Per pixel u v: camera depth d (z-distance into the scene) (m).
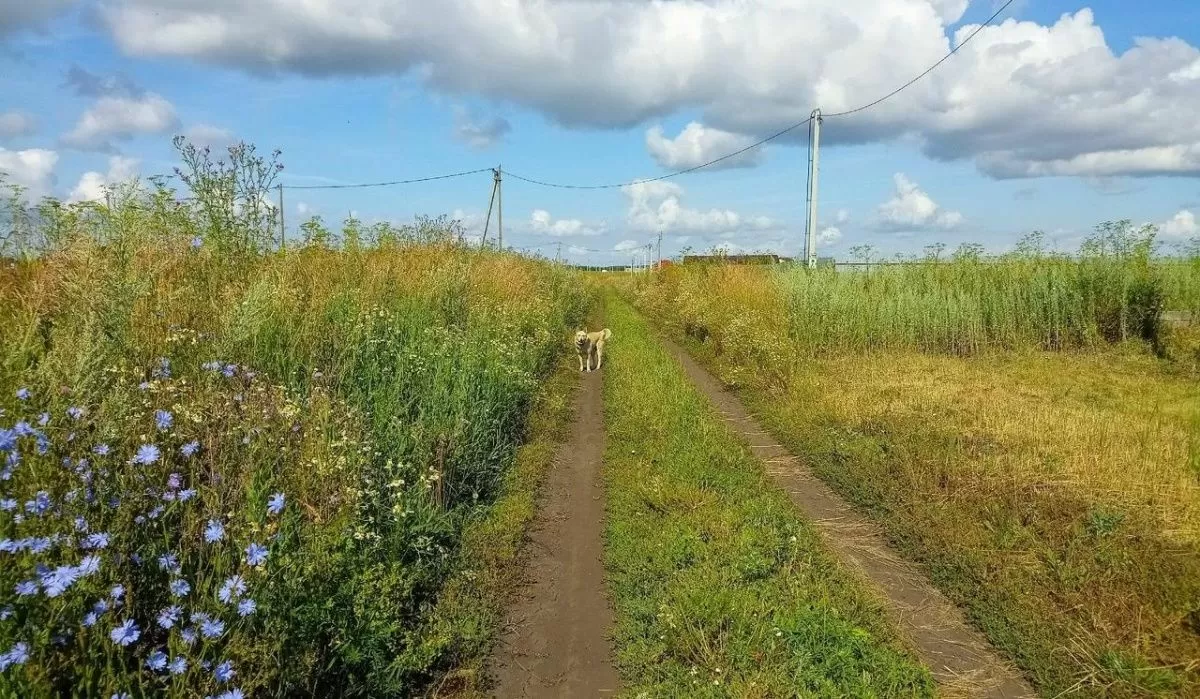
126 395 3.80
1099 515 5.25
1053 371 10.73
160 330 5.50
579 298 27.80
